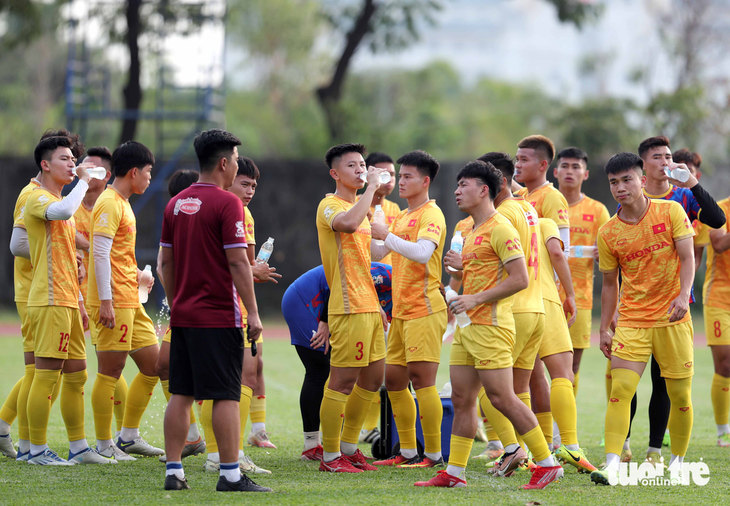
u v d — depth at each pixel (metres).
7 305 68.31
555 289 19.61
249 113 136.25
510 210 17.86
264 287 70.81
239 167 19.75
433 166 19.52
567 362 18.95
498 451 20.73
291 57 147.00
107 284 18.59
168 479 15.70
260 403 22.28
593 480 16.73
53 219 17.84
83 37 71.81
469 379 16.38
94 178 20.67
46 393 18.25
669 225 17.86
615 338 18.34
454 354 16.61
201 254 15.42
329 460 18.56
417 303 18.92
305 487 16.20
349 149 18.84
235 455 15.59
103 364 19.41
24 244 19.08
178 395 15.70
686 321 17.94
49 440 21.73
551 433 19.67
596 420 27.53
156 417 27.42
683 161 24.95
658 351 18.09
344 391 18.47
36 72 138.12
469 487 16.38
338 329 18.36
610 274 19.03
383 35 89.56
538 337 18.03
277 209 70.38
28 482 16.28
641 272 18.08
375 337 18.81
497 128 158.00
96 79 72.62
